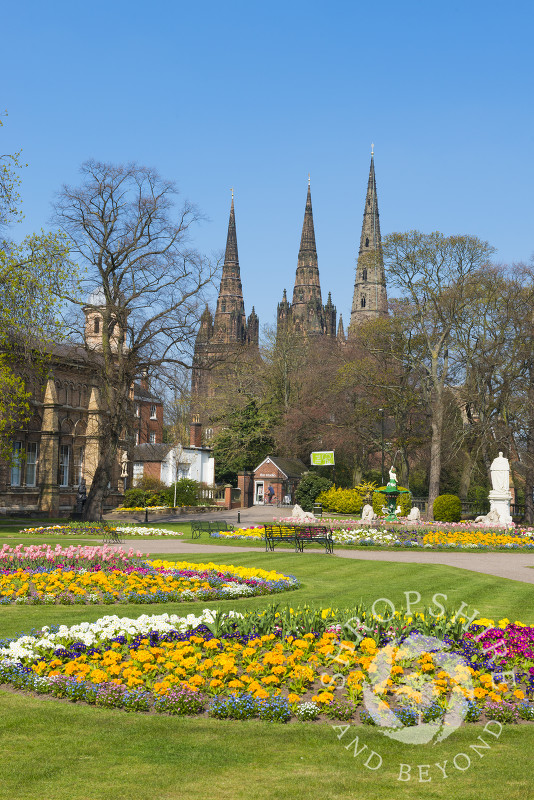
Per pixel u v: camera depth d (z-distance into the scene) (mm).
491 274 61281
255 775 7680
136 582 19062
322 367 88688
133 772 7688
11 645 11719
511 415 62094
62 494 59094
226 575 21797
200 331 50500
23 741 8477
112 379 50281
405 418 75000
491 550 37562
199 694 9875
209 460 90062
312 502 75875
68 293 39906
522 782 7605
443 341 64312
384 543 37438
